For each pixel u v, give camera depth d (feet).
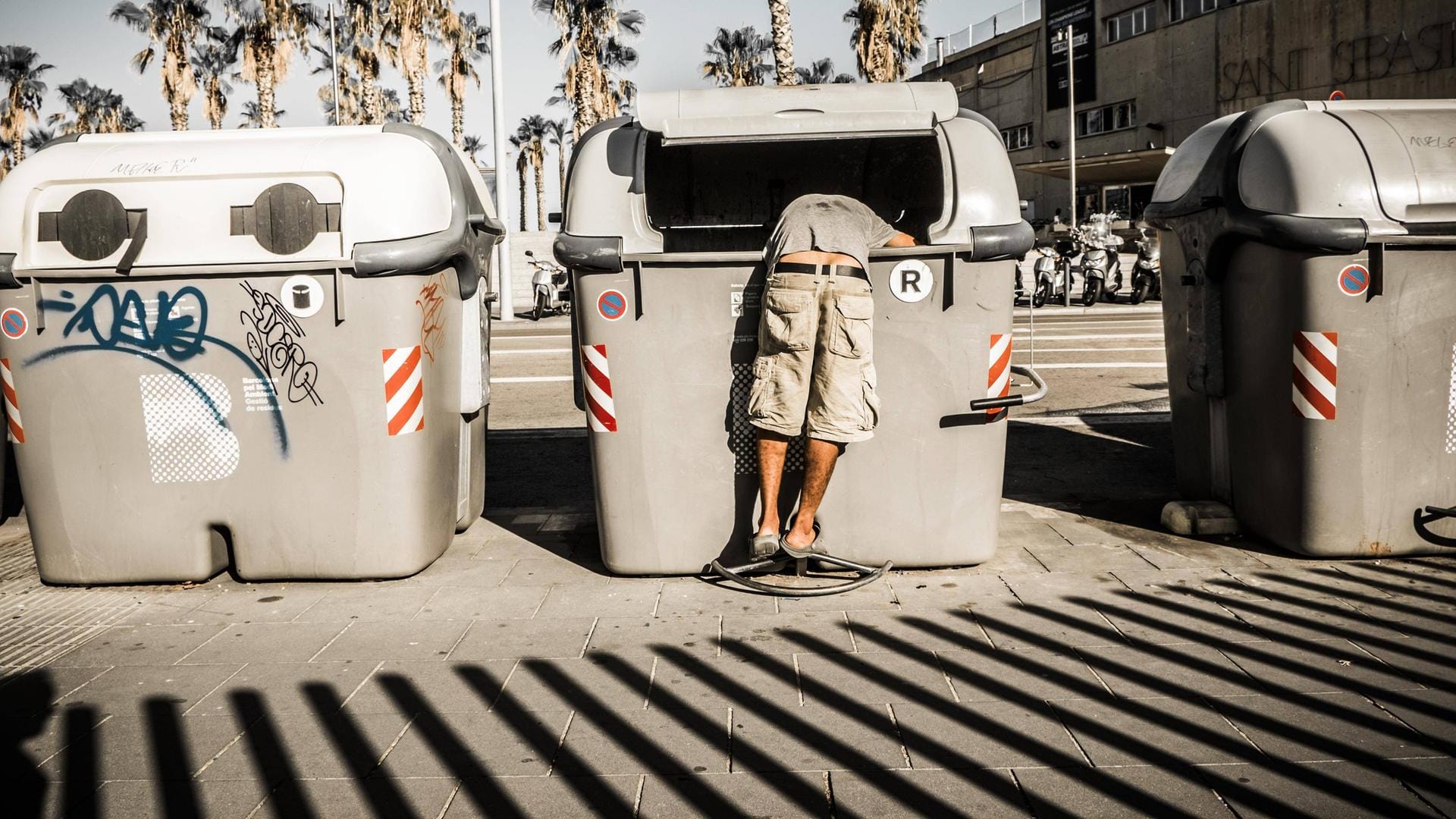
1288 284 13.98
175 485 14.08
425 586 14.25
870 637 12.12
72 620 13.25
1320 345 13.82
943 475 13.93
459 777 9.12
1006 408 13.92
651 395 13.73
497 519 17.83
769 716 10.16
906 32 76.23
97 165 13.75
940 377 13.66
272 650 12.11
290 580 14.49
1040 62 160.15
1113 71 146.92
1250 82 128.06
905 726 9.89
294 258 13.53
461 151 16.10
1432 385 13.91
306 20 113.50
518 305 84.58
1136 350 40.83
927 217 16.98
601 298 13.53
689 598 13.58
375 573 14.34
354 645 12.23
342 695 10.82
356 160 13.70
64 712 10.53
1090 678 10.87
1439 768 8.91
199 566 14.25
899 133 13.17
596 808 8.59
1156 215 17.10
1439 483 14.15
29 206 13.73
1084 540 15.80
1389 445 14.01
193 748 9.72
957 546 14.12
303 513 14.08
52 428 13.99
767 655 11.65
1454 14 110.11
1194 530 15.81
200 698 10.83
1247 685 10.62
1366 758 9.11
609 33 119.14
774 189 17.42
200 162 13.74
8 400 14.07
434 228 13.88
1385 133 13.99
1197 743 9.43
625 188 13.60
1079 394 30.35
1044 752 9.34
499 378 36.29
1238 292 15.14
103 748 9.76
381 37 116.57
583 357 13.87
